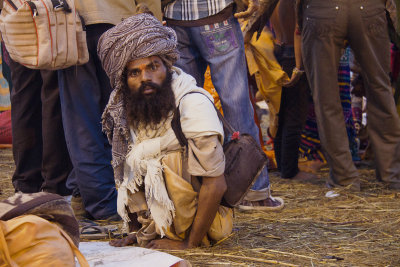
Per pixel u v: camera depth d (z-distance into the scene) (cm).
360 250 263
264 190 349
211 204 247
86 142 321
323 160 483
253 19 391
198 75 351
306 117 441
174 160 251
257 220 324
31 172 377
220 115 260
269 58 427
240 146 259
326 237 287
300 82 429
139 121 254
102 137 328
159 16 320
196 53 345
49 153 358
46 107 346
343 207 351
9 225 182
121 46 239
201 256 250
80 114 320
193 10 332
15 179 380
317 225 310
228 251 261
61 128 355
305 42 396
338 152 400
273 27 439
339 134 399
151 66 244
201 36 332
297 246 271
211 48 333
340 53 395
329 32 383
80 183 326
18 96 363
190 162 245
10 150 632
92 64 318
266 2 379
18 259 181
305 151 482
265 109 831
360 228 302
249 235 291
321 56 389
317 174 460
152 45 239
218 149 244
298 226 309
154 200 250
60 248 187
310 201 374
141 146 252
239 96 335
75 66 316
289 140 441
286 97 436
